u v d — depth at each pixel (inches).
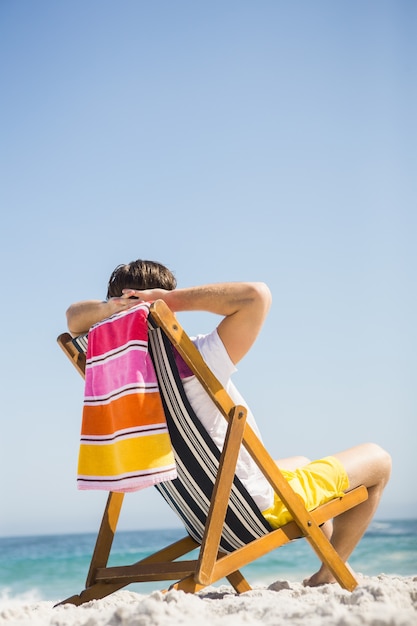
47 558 634.8
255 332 89.0
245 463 92.0
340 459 99.4
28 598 469.4
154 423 84.6
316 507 94.0
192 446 89.1
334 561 91.4
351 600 75.7
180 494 95.8
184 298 88.6
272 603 77.5
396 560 520.7
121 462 85.0
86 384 91.8
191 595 77.3
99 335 91.2
